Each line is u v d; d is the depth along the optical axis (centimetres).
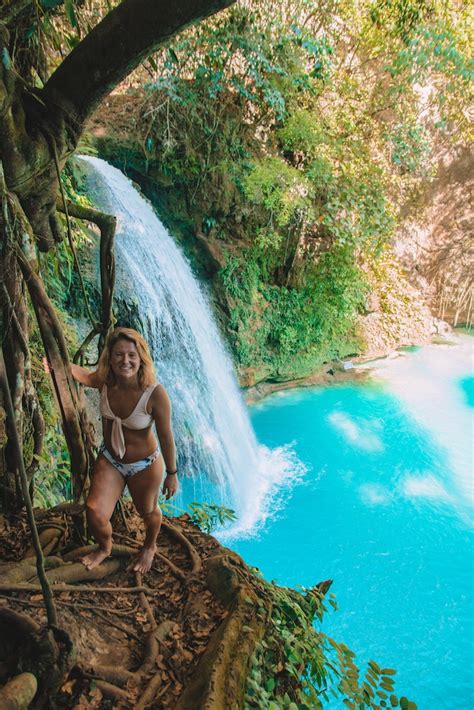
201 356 1216
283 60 1284
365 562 895
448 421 1307
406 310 1786
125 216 1077
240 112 1316
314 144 1373
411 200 1803
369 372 1574
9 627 298
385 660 720
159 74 1179
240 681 311
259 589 387
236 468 1109
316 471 1143
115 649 323
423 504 1026
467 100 1614
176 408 1106
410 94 1531
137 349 319
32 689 265
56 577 349
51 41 409
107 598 359
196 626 349
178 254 1287
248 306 1395
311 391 1480
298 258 1462
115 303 995
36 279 340
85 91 333
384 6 1355
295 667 370
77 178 980
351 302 1529
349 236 1448
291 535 960
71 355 834
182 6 299
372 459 1169
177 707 287
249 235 1412
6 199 321
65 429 368
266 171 1304
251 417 1352
